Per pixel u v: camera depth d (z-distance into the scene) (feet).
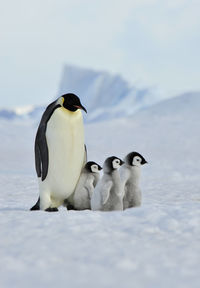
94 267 39.06
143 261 41.04
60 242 48.08
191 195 121.49
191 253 44.01
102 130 464.24
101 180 75.92
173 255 43.21
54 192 82.38
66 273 37.29
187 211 65.36
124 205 79.20
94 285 34.12
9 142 404.36
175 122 488.85
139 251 44.62
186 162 253.24
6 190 128.88
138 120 517.14
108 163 74.64
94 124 513.45
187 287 33.76
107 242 48.39
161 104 596.29
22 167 225.56
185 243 48.32
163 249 45.57
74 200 82.99
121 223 58.70
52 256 42.63
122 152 319.68
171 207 69.46
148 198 114.01
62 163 79.92
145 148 344.49
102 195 74.33
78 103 79.36
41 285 34.27
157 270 38.14
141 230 54.75
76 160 80.74
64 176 80.59
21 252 44.04
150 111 565.53
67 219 61.26
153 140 392.68
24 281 35.32
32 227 55.93
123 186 76.89
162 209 67.56
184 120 496.23
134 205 79.20
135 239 50.11
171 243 48.29
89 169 81.87
